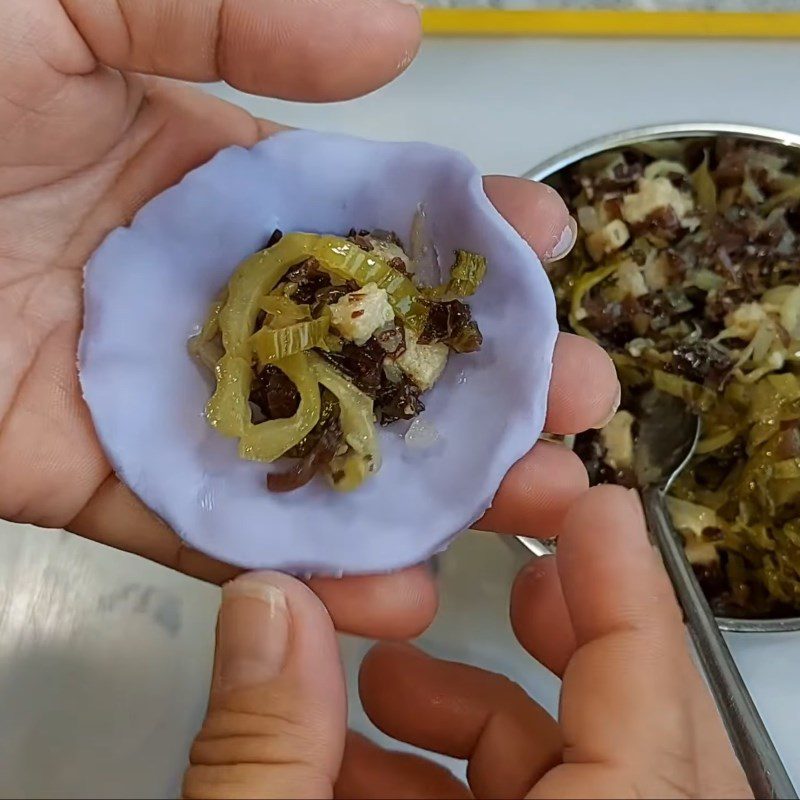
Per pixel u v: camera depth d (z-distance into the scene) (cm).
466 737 19
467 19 27
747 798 15
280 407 18
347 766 18
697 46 27
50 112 19
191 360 19
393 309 18
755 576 23
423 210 20
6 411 19
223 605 17
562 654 19
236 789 15
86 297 19
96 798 23
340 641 23
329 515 18
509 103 27
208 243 20
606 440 24
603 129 27
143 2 18
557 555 17
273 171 20
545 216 22
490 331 19
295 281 19
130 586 24
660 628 16
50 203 21
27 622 24
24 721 23
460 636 23
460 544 23
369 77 20
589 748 15
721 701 18
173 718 23
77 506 20
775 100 27
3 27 18
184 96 22
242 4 18
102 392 18
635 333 25
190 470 18
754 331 24
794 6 27
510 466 19
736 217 25
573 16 27
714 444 24
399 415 19
